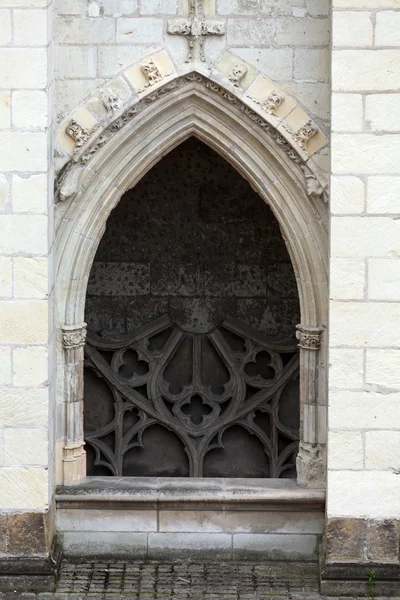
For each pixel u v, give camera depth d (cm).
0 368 1452
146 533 1565
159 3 1487
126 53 1494
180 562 1564
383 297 1435
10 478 1471
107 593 1485
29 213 1428
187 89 1506
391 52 1401
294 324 1938
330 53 1457
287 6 1488
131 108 1498
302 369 1568
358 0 1396
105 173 1531
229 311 1941
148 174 1917
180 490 1561
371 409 1454
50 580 1482
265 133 1512
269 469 1884
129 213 1931
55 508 1553
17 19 1398
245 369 1898
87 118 1499
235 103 1503
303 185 1520
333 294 1438
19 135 1416
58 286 1536
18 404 1458
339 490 1469
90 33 1491
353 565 1477
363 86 1407
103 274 1945
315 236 1537
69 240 1532
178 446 1895
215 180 1916
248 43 1492
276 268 1931
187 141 1902
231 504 1556
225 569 1546
